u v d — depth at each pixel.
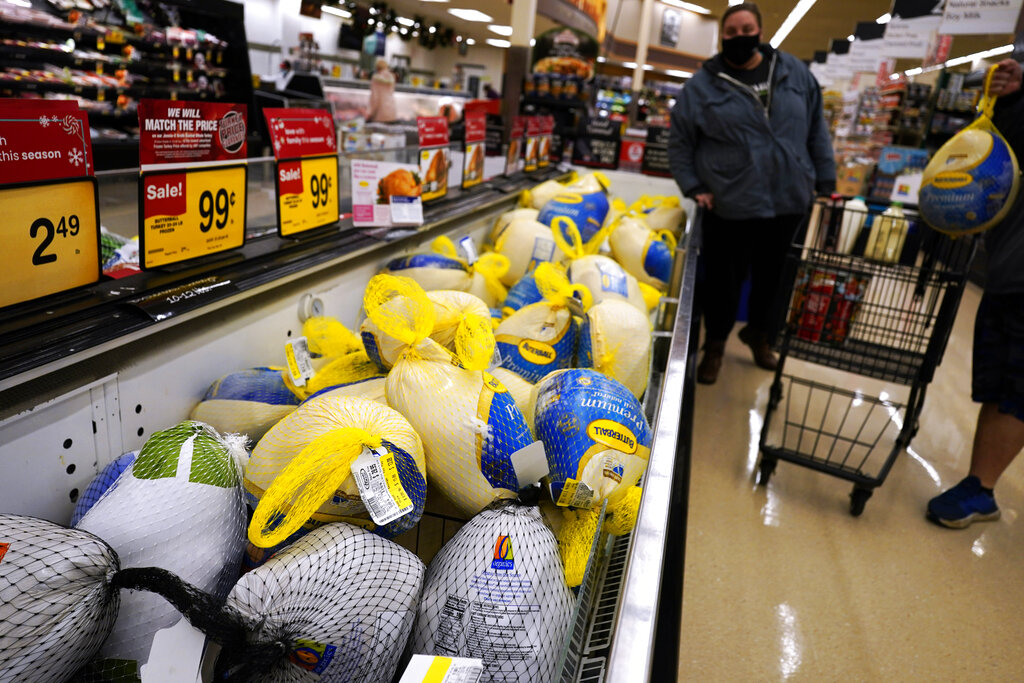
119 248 1.42
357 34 10.14
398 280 1.12
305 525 0.82
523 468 0.94
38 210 0.84
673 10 12.40
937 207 2.16
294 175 1.44
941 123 7.55
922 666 1.78
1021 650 1.86
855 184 8.16
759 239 3.40
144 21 4.46
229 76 4.93
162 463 0.85
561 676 0.76
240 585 0.68
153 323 0.97
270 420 1.14
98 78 4.25
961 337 4.70
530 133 3.50
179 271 1.11
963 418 3.39
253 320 1.28
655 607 0.58
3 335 0.79
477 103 2.56
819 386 2.63
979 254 6.05
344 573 0.75
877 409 3.42
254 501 0.89
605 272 1.80
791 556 2.21
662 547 0.65
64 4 4.08
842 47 7.06
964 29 3.62
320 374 1.26
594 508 1.01
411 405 1.02
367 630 0.74
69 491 0.91
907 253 2.60
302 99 4.48
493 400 1.01
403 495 0.81
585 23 4.61
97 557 0.70
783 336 2.62
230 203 1.22
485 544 0.84
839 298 2.51
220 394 1.15
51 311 0.87
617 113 6.50
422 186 2.07
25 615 0.63
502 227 2.41
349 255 1.55
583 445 0.99
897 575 2.15
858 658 1.79
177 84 4.64
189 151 1.10
